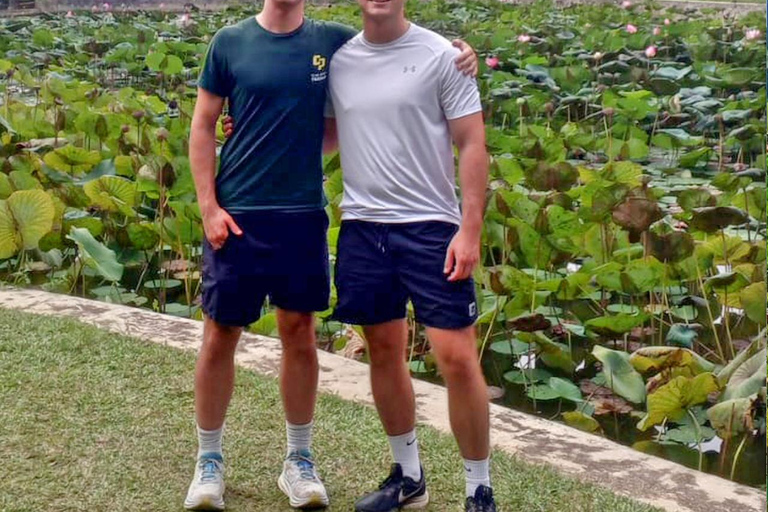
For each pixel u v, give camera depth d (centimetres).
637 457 326
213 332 281
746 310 431
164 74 1135
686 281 512
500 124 922
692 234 525
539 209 488
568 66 1062
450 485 303
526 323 425
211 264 277
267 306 506
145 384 371
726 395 370
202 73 277
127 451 321
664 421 387
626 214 461
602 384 439
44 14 1991
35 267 566
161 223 550
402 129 263
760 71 1009
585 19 1700
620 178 602
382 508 285
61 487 300
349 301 274
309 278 278
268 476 308
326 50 269
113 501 293
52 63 1225
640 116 839
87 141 694
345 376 389
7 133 672
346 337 460
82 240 500
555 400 426
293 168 272
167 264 570
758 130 767
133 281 571
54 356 392
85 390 364
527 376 442
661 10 2078
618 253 496
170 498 295
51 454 319
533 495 297
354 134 268
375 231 268
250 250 273
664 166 795
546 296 459
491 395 432
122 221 584
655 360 393
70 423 339
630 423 406
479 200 260
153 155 586
